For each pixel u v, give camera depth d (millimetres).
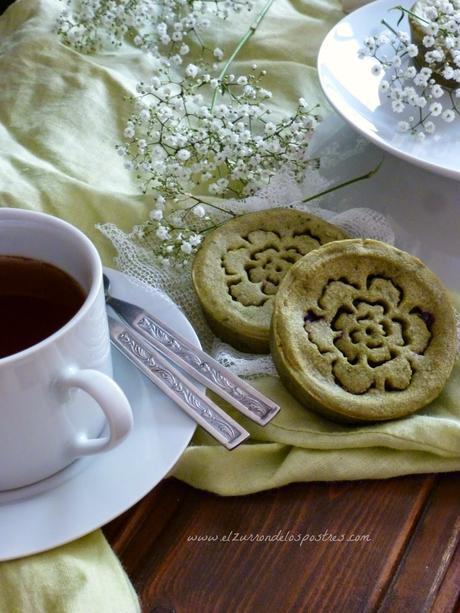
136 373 392
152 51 582
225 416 376
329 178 493
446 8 505
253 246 437
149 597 351
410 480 381
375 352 393
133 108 534
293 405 396
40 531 347
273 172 475
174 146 484
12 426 340
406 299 407
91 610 337
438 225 465
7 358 327
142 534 366
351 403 381
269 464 383
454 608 351
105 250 460
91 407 360
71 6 606
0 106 533
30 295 365
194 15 601
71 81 542
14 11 605
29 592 340
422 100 483
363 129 479
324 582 354
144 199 478
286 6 624
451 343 398
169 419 376
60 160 500
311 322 399
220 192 474
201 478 377
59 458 358
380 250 413
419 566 358
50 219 366
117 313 411
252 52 584
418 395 386
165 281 444
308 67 567
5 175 480
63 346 337
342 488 378
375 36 548
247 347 417
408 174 489
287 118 508
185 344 396
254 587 353
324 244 431
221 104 546
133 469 362
